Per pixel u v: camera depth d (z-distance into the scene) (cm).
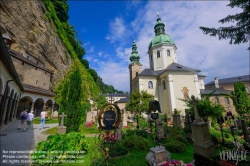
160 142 781
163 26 3416
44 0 3031
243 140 904
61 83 2233
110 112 435
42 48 2681
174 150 670
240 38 442
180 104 2320
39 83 2647
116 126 432
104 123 423
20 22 2255
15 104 1559
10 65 762
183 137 867
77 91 1054
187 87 2428
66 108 1009
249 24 421
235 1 416
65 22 4003
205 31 461
